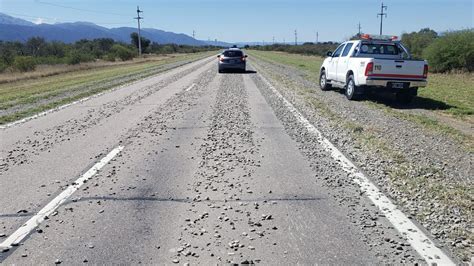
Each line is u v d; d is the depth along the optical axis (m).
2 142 8.27
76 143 8.11
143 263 3.56
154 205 4.86
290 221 4.40
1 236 4.09
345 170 6.16
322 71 17.58
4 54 47.22
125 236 4.07
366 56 14.70
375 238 4.01
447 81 21.97
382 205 4.82
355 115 11.07
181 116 11.10
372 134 8.65
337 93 16.41
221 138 8.40
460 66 28.39
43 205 4.89
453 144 7.96
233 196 5.14
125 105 13.30
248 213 4.61
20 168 6.43
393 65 12.95
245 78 23.58
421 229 4.20
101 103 13.88
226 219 4.45
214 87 18.75
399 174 5.95
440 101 14.27
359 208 4.74
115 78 24.39
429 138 8.43
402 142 8.02
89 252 3.76
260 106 12.78
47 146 7.89
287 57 61.47
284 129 9.26
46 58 52.44
